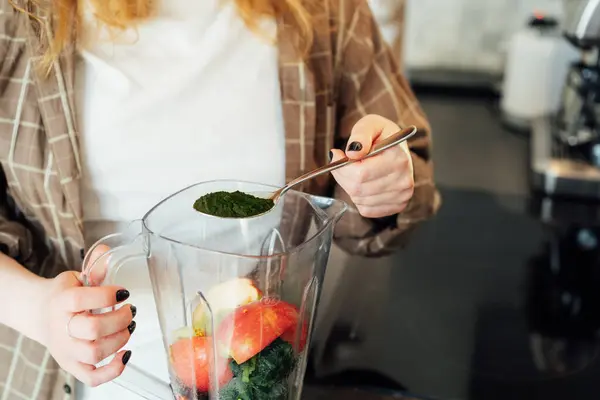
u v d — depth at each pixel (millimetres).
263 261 546
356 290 996
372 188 757
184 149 840
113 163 826
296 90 863
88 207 843
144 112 815
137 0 792
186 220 628
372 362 853
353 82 943
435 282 1060
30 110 794
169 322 604
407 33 1931
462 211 1312
